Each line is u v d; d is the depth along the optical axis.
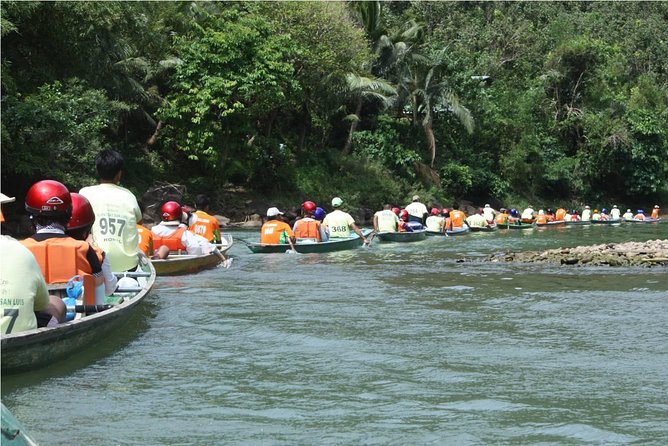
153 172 29.94
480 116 42.34
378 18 38.44
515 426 4.52
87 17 24.44
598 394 5.20
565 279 11.53
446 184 40.75
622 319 8.03
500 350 6.50
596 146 47.66
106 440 4.26
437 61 39.22
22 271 5.40
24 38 24.95
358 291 10.02
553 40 52.22
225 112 27.94
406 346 6.65
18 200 23.86
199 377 5.59
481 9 55.94
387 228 20.61
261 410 4.82
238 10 32.62
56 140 22.69
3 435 2.81
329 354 6.33
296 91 30.48
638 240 22.73
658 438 4.31
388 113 40.00
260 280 11.09
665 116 49.88
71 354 6.04
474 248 18.27
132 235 8.39
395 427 4.50
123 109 27.02
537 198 46.56
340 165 35.81
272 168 32.59
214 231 13.72
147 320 7.77
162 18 30.62
